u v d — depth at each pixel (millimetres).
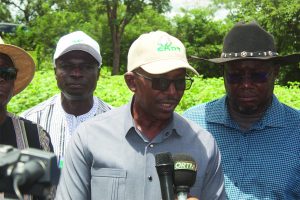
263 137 3934
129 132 3244
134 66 3125
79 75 4770
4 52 3719
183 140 3273
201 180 3229
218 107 4078
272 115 3943
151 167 3195
